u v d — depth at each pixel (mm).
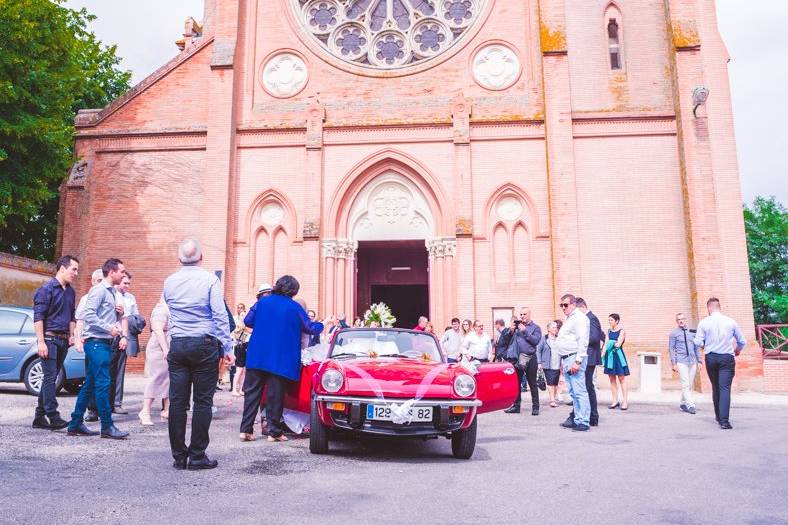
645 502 4680
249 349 7711
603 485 5289
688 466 6254
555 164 19344
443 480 5445
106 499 4473
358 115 20891
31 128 17094
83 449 6551
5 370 11977
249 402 7656
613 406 13125
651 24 20625
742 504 4645
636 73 20312
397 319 29062
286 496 4695
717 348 9727
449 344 15398
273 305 7773
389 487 5098
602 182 19609
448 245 19703
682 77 19250
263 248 20406
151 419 9344
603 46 20562
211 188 20156
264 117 21156
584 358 9422
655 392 17359
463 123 20125
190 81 21594
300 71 21484
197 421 5738
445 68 21047
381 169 20641
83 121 21500
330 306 19688
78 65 19656
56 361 8102
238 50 21391
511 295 19328
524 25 21125
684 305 18719
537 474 5781
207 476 5375
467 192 19688
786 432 9086
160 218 20719
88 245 20703
